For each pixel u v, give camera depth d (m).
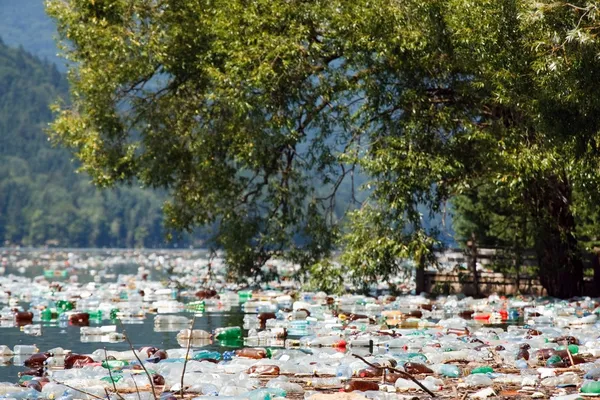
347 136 68.50
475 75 63.59
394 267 67.25
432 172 63.56
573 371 30.11
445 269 79.19
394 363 31.34
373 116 67.00
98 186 73.50
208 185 72.12
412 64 64.38
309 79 66.94
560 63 46.78
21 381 28.52
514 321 52.47
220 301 68.00
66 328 47.59
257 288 78.00
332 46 66.38
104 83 69.69
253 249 72.62
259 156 67.69
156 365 31.11
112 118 72.38
